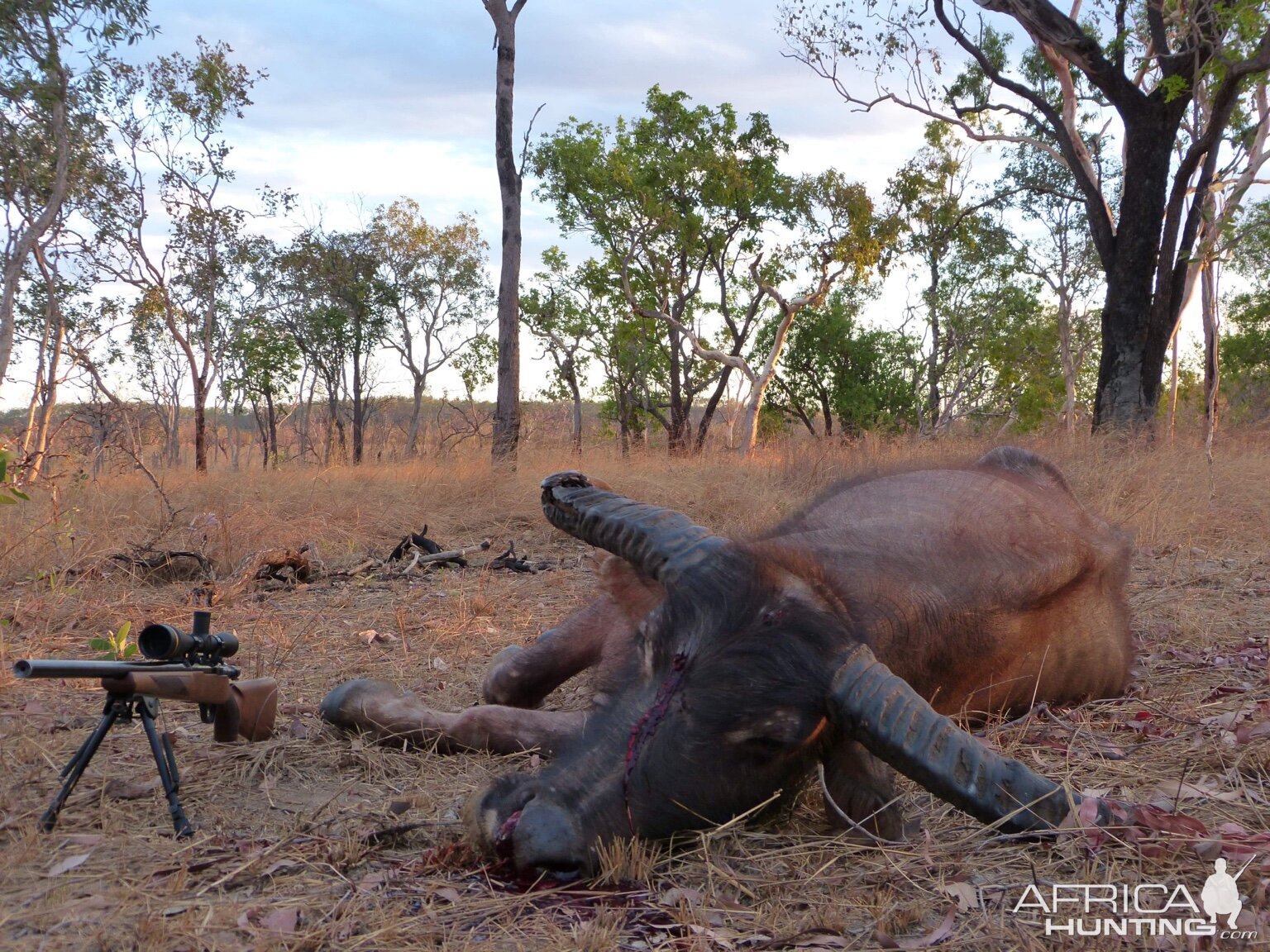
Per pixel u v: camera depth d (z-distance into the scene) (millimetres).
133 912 3025
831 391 45281
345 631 6973
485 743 4469
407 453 29750
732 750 3227
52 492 10109
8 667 5691
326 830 3693
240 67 28875
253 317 39250
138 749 4461
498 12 21641
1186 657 6191
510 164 21594
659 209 36031
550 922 2975
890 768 3777
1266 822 3752
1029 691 4941
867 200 35750
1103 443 14898
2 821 3668
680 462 17219
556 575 9008
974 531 4734
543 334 46281
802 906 3174
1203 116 27031
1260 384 41344
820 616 3402
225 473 16688
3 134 23234
